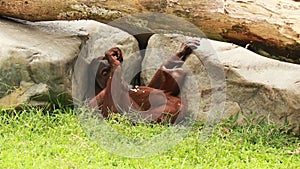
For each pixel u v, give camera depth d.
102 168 10.55
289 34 12.46
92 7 13.16
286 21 12.46
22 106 13.20
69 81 13.70
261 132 13.12
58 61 13.46
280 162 11.80
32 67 13.27
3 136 12.27
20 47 13.30
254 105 13.77
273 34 12.55
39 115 12.94
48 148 11.44
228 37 12.92
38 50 13.45
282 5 12.69
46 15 13.62
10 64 13.12
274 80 13.66
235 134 12.95
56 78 13.48
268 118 13.55
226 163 11.38
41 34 14.06
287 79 13.60
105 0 13.00
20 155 10.97
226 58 14.15
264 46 12.84
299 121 13.32
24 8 13.56
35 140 11.92
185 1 12.56
